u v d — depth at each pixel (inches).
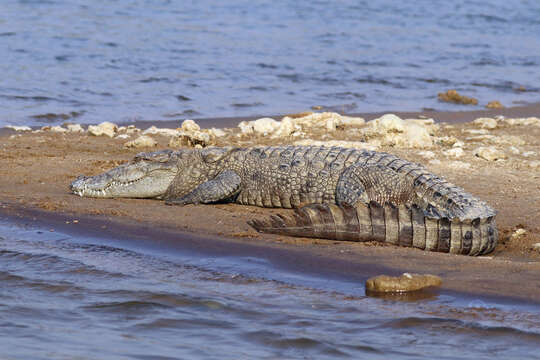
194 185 1454.2
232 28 4611.2
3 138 2055.9
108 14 4667.8
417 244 1149.7
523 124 2517.2
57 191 1485.0
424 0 6879.9
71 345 776.3
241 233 1206.9
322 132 2251.5
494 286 965.8
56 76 3041.3
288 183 1391.5
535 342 797.2
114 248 1134.4
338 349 775.7
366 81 3417.8
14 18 4207.7
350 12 5767.7
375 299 930.7
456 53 4436.5
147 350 767.1
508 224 1286.9
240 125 2337.6
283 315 872.3
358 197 1305.4
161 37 4106.8
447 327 836.6
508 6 7007.9
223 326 839.7
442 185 1269.7
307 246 1146.7
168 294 936.9
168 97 2847.0
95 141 2073.1
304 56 3917.3
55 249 1123.3
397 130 2015.3
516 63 4232.3
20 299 915.4
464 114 2815.0
